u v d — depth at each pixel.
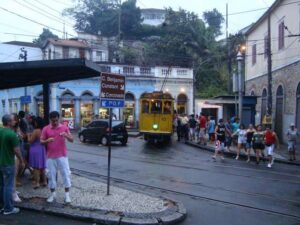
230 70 50.88
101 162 18.41
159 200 10.23
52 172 9.70
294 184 13.80
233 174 15.76
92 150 23.67
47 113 13.37
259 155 20.17
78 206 9.38
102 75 10.09
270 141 18.89
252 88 37.97
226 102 32.25
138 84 44.03
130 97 43.97
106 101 10.23
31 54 51.34
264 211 10.02
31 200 9.91
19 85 14.25
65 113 41.88
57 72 11.98
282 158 21.34
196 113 46.22
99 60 51.00
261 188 12.95
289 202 11.05
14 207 9.35
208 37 60.31
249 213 9.81
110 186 11.87
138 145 27.67
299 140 25.75
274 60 31.58
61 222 8.57
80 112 42.41
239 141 21.42
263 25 34.38
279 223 8.99
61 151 9.66
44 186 11.44
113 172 15.61
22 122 12.38
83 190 11.10
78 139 31.59
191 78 45.69
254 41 37.41
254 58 37.38
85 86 42.44
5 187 9.05
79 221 8.68
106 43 56.72
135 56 54.56
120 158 20.02
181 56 55.03
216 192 12.20
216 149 20.72
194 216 9.46
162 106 28.42
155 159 20.02
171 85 44.97
